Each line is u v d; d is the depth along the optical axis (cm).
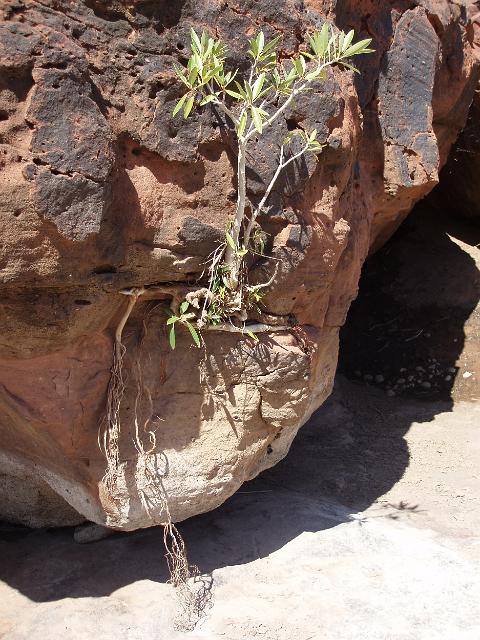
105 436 202
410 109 285
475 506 268
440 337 407
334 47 194
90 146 168
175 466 211
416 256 449
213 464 216
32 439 213
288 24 205
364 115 273
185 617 203
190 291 199
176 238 190
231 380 213
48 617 203
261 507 255
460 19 325
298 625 199
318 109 207
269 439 229
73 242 169
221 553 230
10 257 165
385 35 276
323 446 322
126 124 181
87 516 218
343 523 244
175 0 187
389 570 220
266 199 201
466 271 432
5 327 177
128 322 201
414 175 286
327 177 218
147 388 206
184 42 188
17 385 196
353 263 252
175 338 206
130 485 207
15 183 162
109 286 183
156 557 229
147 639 196
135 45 183
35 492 243
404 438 329
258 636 196
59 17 172
